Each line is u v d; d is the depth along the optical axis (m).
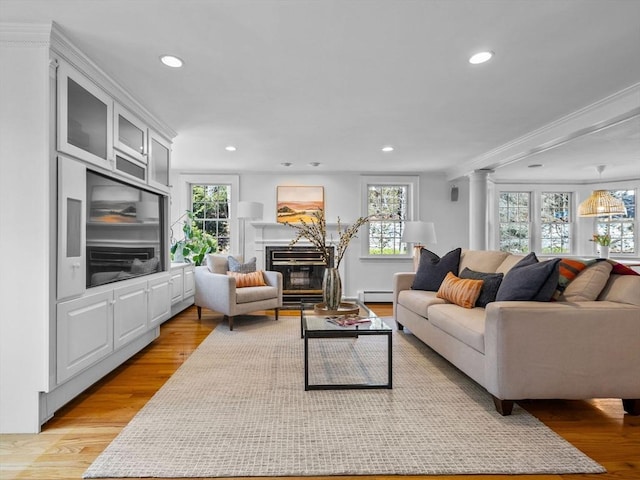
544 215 6.88
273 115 3.40
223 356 3.15
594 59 2.35
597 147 4.40
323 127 3.76
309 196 6.09
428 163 5.52
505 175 6.39
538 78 2.63
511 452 1.72
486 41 2.14
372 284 6.13
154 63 2.40
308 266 6.07
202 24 1.96
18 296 1.96
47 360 1.96
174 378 2.64
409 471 1.58
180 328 4.17
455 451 1.73
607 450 1.76
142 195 3.31
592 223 6.80
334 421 2.01
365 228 6.12
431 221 6.22
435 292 3.73
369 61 2.38
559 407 2.22
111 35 2.07
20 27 1.92
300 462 1.64
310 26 1.98
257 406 2.19
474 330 2.31
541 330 2.03
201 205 6.11
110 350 2.62
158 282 3.52
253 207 5.45
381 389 2.45
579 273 2.33
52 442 1.83
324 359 3.09
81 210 2.26
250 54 2.29
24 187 1.95
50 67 1.99
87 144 2.38
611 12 1.86
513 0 1.77
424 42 2.15
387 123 3.64
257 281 4.58
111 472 1.57
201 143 4.35
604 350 2.04
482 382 2.22
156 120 3.42
